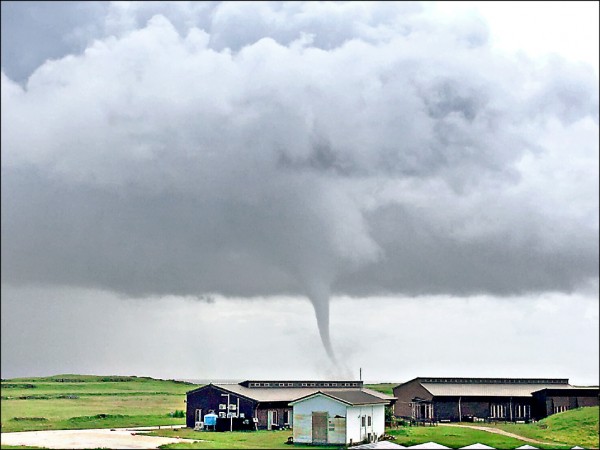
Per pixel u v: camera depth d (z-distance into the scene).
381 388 189.38
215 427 84.00
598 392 100.94
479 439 71.44
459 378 105.94
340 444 68.12
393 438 73.31
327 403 69.50
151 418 104.50
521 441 70.38
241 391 88.38
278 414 87.19
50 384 192.00
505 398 100.44
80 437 73.62
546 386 107.31
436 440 70.81
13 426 90.31
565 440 72.56
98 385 192.50
